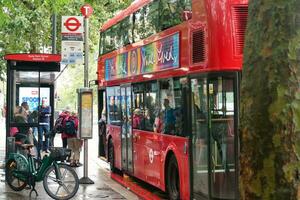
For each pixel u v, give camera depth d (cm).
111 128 1565
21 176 1098
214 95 839
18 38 2442
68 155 1053
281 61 284
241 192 297
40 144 1577
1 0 1320
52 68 1419
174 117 1010
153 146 1151
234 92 818
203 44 867
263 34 291
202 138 877
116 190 1210
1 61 2603
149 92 1184
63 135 1684
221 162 832
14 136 1332
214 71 831
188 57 934
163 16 1083
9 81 1329
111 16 2459
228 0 836
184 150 954
